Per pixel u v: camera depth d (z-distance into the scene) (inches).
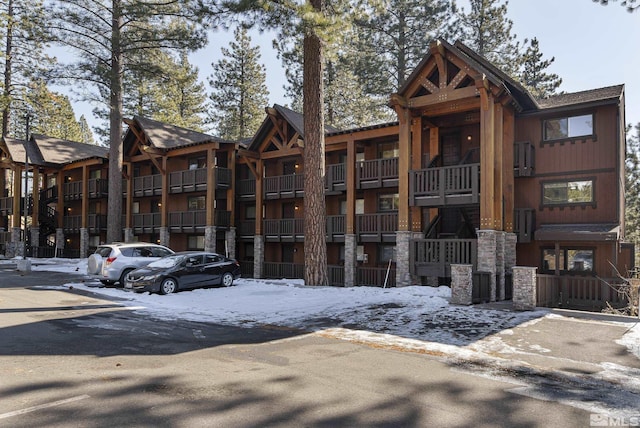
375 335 375.6
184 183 1165.7
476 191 636.7
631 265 688.4
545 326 409.1
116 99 1103.6
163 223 1195.9
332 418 198.7
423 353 316.2
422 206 696.4
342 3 691.4
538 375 266.2
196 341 350.9
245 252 1182.9
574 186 701.9
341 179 922.1
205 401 217.9
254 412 204.5
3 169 1723.7
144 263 739.4
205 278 669.3
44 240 1604.3
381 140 908.6
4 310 487.2
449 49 660.1
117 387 237.0
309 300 557.3
